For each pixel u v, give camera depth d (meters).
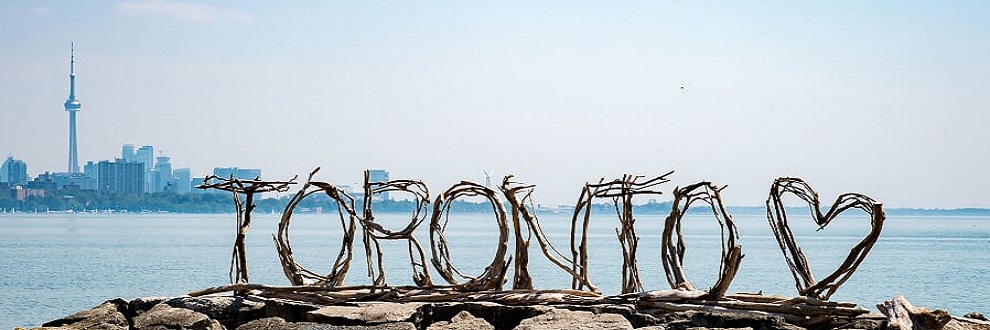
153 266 56.34
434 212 14.52
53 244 86.75
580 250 14.09
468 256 61.81
